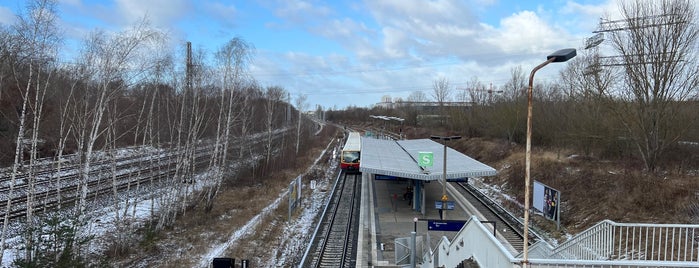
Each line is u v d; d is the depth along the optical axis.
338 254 18.67
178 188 25.44
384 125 111.50
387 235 21.72
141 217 24.08
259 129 60.12
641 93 21.50
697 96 20.92
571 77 34.59
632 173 21.55
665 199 18.25
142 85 25.06
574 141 32.19
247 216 26.03
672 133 21.56
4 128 26.52
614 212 19.62
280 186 36.72
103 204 24.92
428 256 17.03
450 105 78.19
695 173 21.50
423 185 26.14
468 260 12.90
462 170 24.97
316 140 84.62
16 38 15.30
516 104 44.34
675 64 20.52
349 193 33.94
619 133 25.36
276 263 18.09
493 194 31.98
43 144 33.25
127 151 41.25
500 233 21.17
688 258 12.96
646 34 20.81
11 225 18.84
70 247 13.74
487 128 51.91
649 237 15.74
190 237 21.47
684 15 19.94
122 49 23.50
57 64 18.58
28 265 12.57
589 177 24.67
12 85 19.61
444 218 25.09
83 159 31.97
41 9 15.98
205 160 39.62
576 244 11.62
